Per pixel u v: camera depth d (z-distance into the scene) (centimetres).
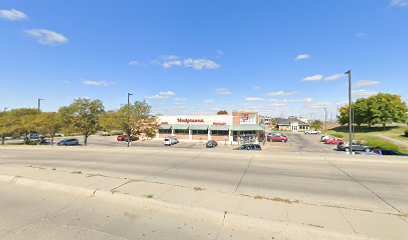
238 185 772
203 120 4544
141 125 2869
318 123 10300
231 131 4341
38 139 4478
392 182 812
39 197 658
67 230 455
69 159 1407
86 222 492
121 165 1159
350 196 659
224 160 1282
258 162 1213
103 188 696
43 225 478
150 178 870
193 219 505
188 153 1536
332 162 1195
